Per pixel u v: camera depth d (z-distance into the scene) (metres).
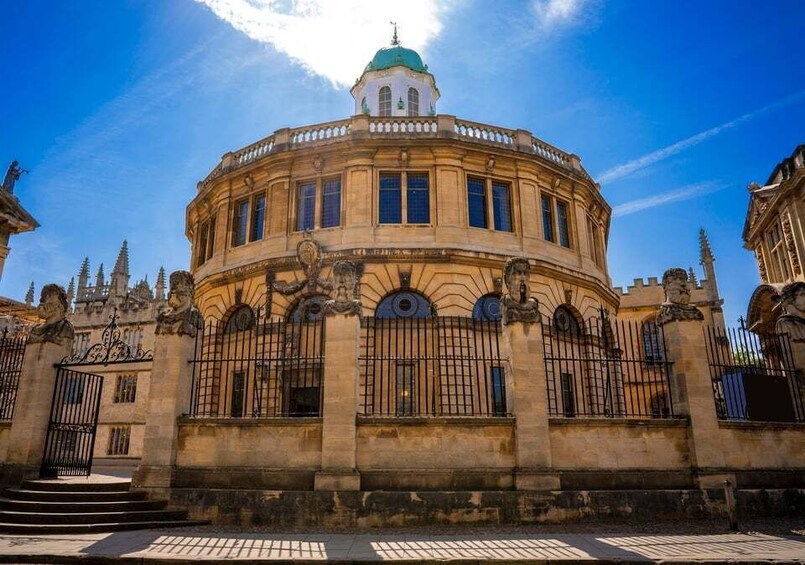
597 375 25.33
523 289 14.73
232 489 13.16
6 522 12.23
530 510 12.69
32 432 15.38
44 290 17.02
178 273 15.46
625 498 13.10
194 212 31.12
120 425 38.44
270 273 24.23
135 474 13.69
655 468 13.79
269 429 13.65
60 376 16.45
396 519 12.47
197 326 15.31
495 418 13.45
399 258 23.27
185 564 9.17
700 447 13.91
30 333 16.52
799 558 8.97
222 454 13.67
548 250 25.66
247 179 26.84
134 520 12.50
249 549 9.99
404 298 23.25
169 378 14.32
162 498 13.34
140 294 55.47
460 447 13.29
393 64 40.03
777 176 28.58
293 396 22.09
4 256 23.38
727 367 15.99
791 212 25.73
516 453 13.25
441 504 12.61
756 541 10.64
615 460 13.66
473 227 24.73
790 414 15.55
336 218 25.03
